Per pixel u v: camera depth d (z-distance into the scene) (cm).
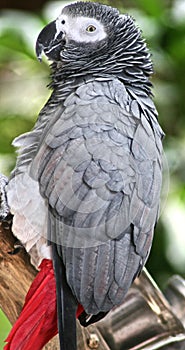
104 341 171
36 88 210
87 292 158
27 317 159
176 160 203
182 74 206
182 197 200
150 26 208
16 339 159
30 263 166
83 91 165
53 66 171
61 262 159
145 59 169
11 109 209
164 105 205
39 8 245
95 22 169
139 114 164
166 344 174
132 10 210
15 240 165
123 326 175
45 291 160
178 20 208
